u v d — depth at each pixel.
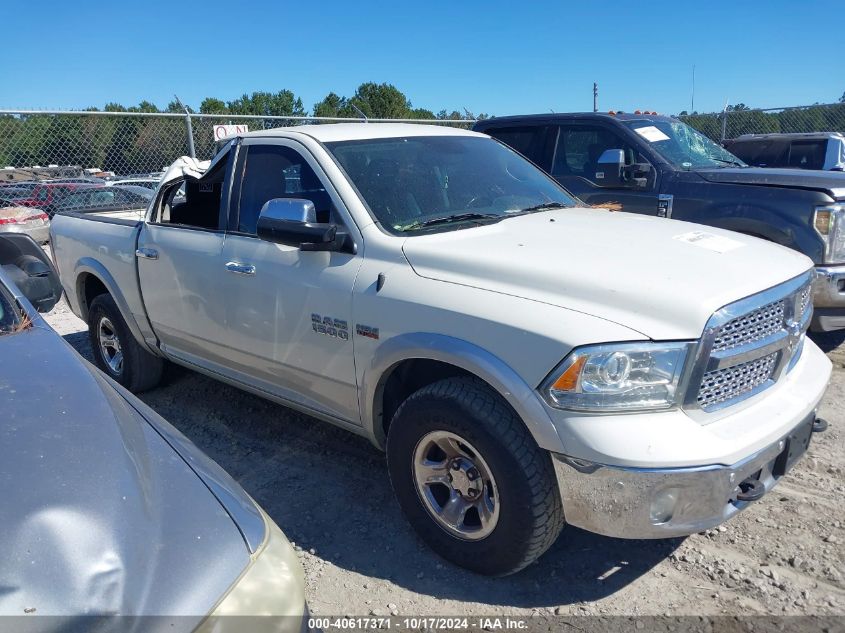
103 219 5.07
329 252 3.31
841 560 2.96
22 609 1.33
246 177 3.90
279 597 1.52
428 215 3.45
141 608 1.39
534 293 2.71
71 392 2.03
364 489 3.69
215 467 1.94
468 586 2.90
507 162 4.34
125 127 11.41
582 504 2.53
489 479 2.75
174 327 4.32
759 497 2.62
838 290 5.25
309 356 3.43
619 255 2.91
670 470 2.38
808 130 13.56
